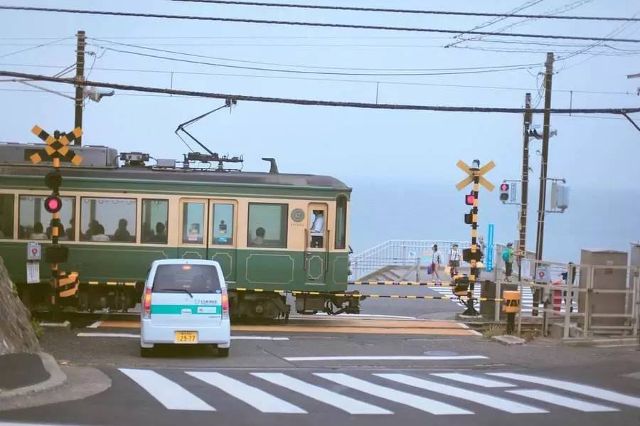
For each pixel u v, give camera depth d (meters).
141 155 21.25
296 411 9.09
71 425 8.02
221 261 19.77
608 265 16.89
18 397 9.30
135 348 15.17
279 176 20.17
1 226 19.50
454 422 8.62
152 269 13.95
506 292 17.80
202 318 13.70
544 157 29.55
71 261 19.53
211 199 19.78
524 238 30.80
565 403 9.89
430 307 27.20
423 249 39.25
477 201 21.89
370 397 10.14
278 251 19.80
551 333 18.05
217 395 10.02
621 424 8.68
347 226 20.06
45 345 15.20
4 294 12.35
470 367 13.54
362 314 24.39
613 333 16.97
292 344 16.25
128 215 19.69
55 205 17.73
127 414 8.65
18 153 20.05
